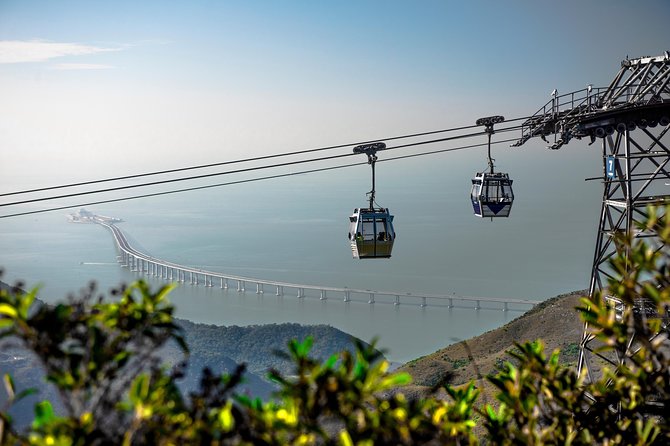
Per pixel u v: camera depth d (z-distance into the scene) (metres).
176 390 6.61
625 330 8.41
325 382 6.18
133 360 6.42
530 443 8.01
